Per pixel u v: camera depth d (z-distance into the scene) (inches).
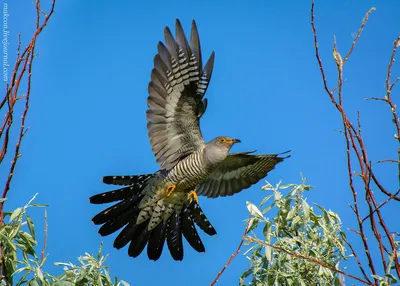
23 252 314.2
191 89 450.9
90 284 331.6
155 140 447.2
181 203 490.6
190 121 454.6
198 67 451.2
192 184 473.4
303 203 350.3
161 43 442.0
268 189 358.3
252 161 506.9
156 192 478.3
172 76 444.1
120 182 486.3
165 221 495.5
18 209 307.7
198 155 460.1
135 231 492.1
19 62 296.4
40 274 303.3
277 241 349.4
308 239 353.1
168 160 456.1
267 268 346.6
